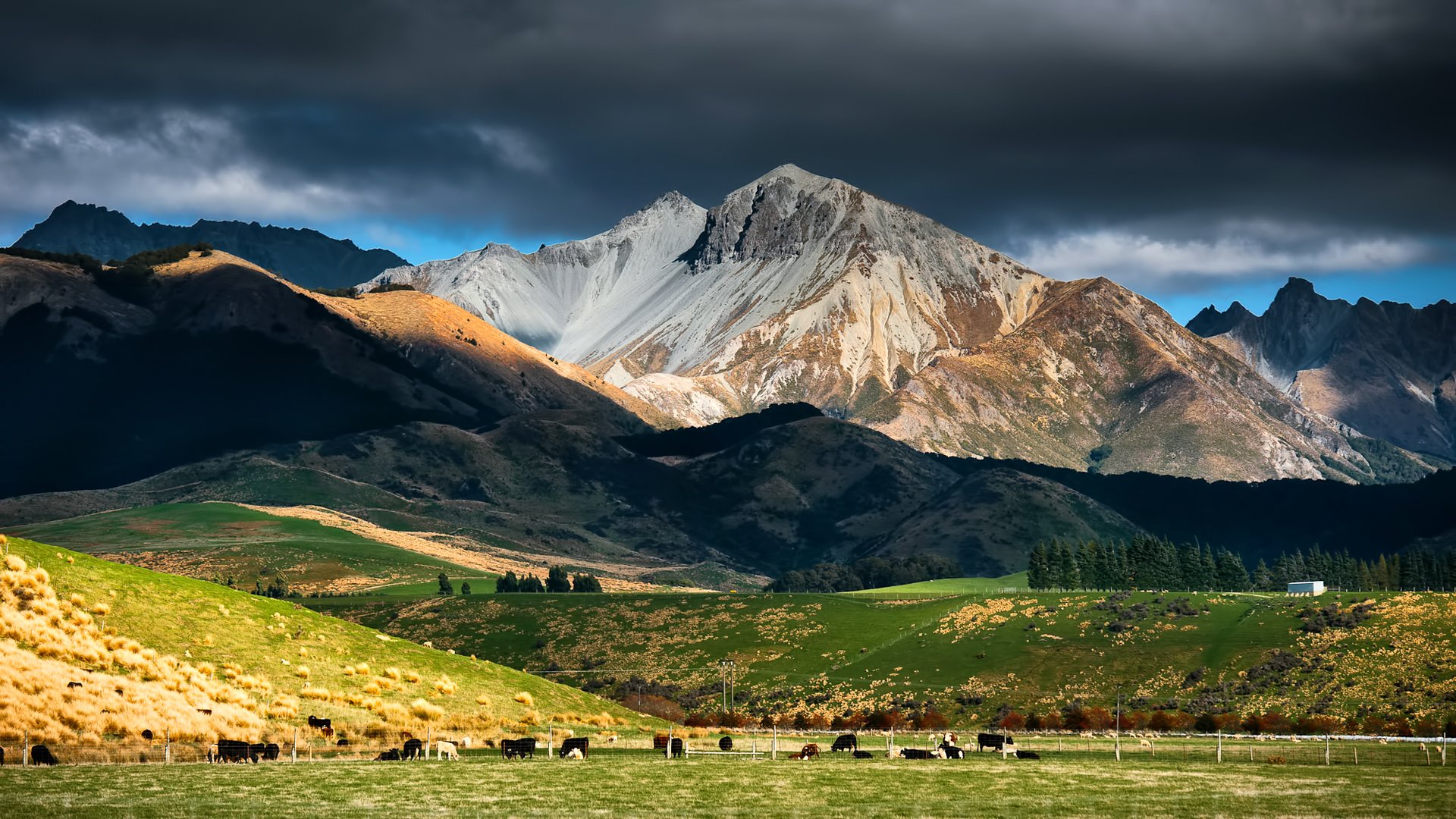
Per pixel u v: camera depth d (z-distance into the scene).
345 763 78.06
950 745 97.38
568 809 63.50
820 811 64.88
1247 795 72.25
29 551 101.44
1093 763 91.44
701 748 100.31
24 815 58.00
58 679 80.94
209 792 64.75
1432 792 74.12
